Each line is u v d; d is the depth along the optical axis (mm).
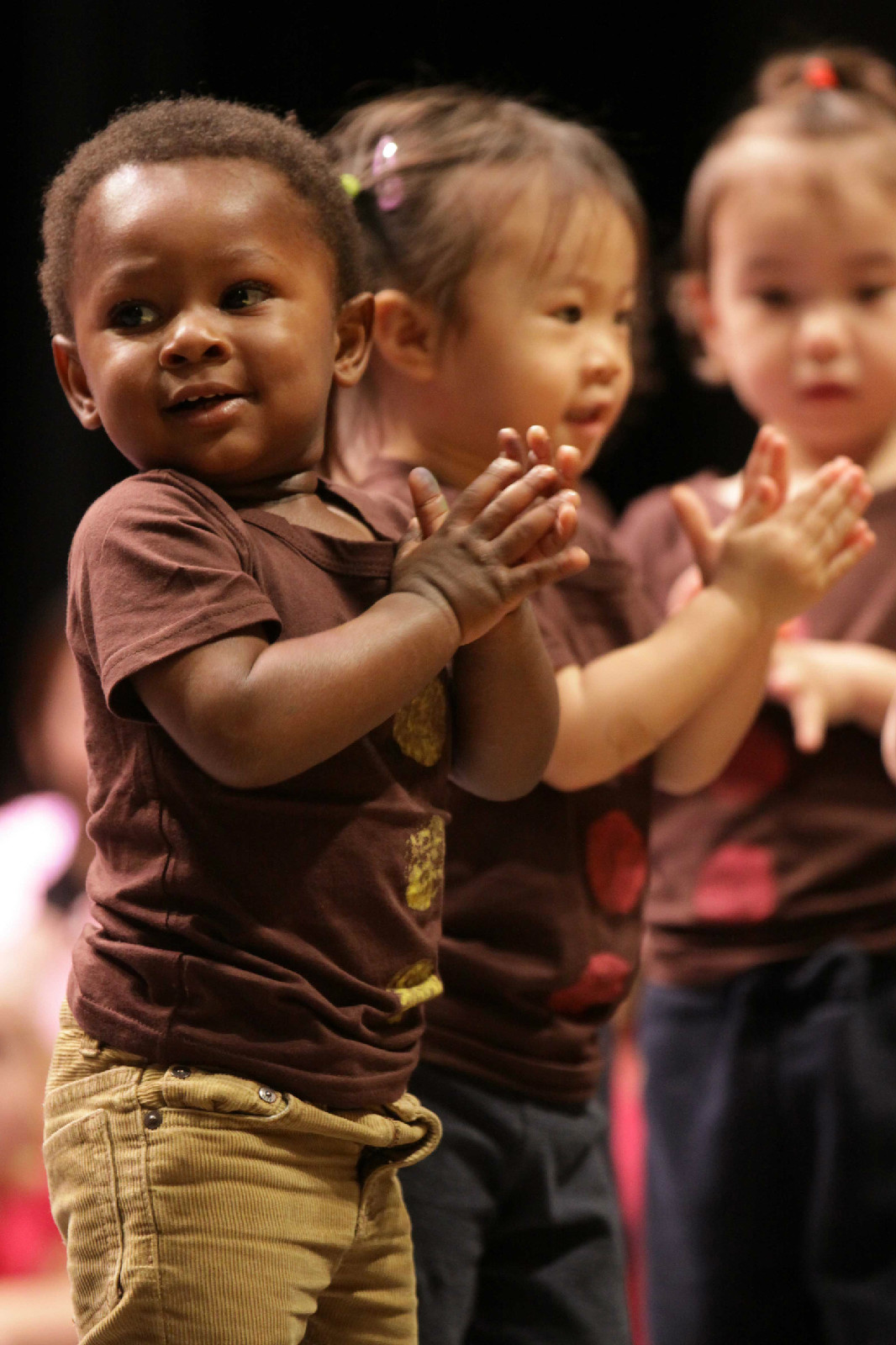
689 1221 5879
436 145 4770
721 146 6500
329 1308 3594
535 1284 4434
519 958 4410
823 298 6078
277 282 3369
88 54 10953
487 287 4598
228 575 3146
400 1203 3680
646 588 6258
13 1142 7426
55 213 3564
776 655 5836
